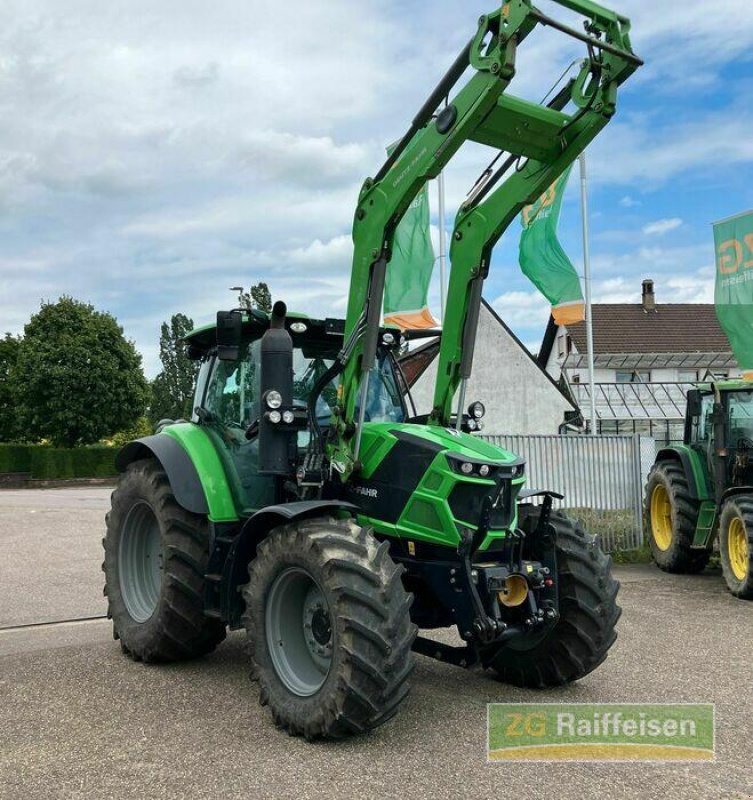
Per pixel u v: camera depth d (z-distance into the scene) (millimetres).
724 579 9477
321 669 4422
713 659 5930
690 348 40469
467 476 4445
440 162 4457
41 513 18375
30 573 9906
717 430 9555
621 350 39906
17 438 45156
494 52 4215
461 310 5289
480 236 5168
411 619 4836
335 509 4676
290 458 5043
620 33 4527
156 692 5070
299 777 3746
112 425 41688
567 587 5016
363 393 4742
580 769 3871
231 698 4949
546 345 43625
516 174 4980
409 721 4539
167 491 5684
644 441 11633
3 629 6957
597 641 4973
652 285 43000
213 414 5922
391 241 4770
